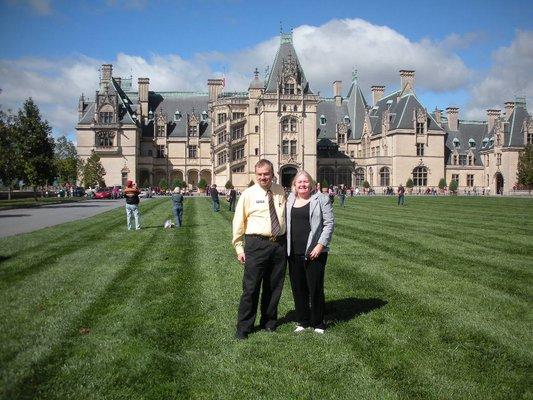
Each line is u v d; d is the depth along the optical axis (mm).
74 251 16594
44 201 58625
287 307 10039
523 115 104812
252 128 94562
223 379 6465
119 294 10625
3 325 8391
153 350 7371
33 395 5918
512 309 9570
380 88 120125
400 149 101562
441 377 6512
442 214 34906
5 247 17359
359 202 56594
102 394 5992
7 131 53750
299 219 8500
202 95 115438
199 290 11109
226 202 56250
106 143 99812
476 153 111750
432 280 12156
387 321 8859
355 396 6004
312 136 93500
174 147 108062
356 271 13312
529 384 6336
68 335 7949
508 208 42438
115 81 108062
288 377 6523
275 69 95000
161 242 19172
